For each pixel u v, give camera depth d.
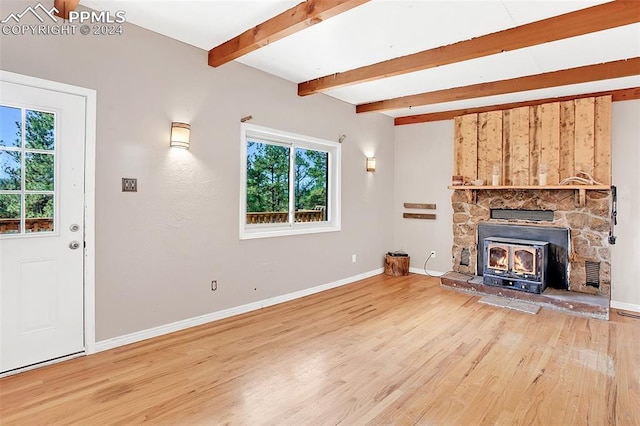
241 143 3.90
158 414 2.09
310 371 2.64
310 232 4.78
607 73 3.62
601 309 3.89
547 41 2.84
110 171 2.92
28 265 2.57
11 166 2.49
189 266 3.47
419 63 3.47
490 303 4.36
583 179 4.41
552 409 2.20
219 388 2.39
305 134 4.65
